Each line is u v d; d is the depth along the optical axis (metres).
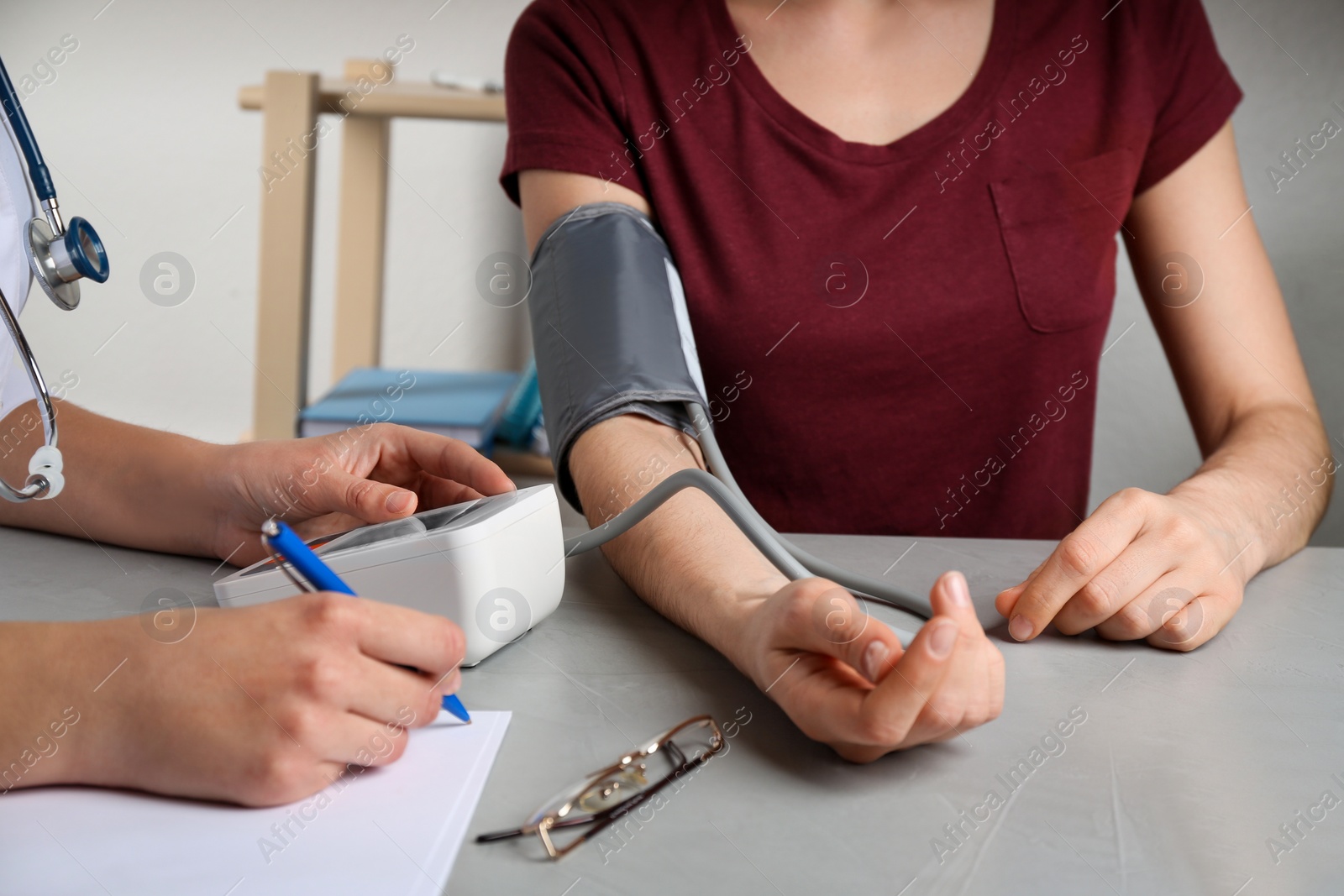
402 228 1.76
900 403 0.87
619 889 0.28
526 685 0.42
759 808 0.32
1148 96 0.86
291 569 0.37
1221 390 0.81
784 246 0.84
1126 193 0.86
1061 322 0.86
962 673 0.33
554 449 0.63
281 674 0.32
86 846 0.30
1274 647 0.48
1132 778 0.35
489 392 1.50
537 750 0.36
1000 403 0.87
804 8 0.85
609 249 0.68
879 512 0.90
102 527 0.59
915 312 0.85
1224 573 0.50
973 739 0.38
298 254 1.36
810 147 0.84
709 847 0.30
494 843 0.30
